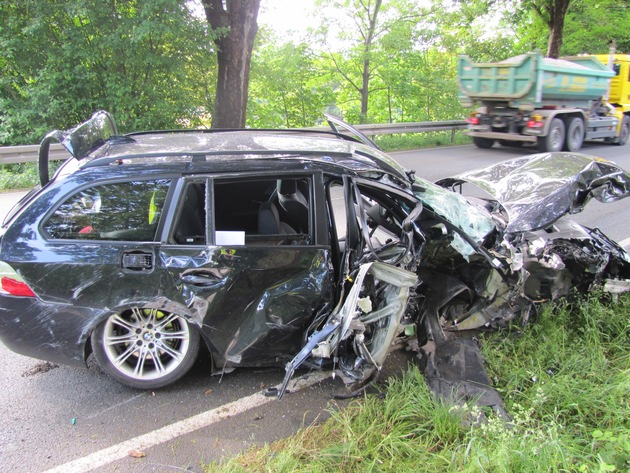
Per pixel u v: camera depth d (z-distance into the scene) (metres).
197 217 3.09
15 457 2.64
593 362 3.37
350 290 3.03
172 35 10.71
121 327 3.12
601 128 13.77
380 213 4.15
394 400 2.98
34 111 10.66
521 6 19.36
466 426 2.79
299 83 17.70
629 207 7.93
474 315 3.93
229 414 3.04
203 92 13.32
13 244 2.92
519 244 3.86
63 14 10.49
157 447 2.75
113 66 11.33
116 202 3.00
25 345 3.00
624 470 2.43
